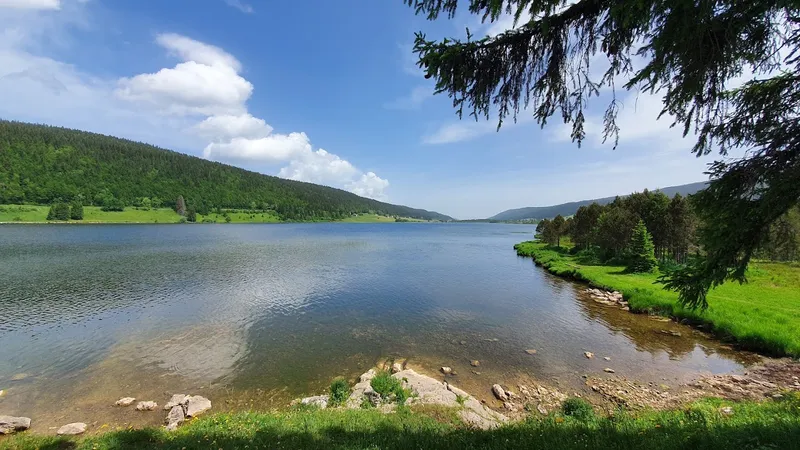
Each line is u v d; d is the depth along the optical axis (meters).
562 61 5.10
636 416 9.55
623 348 17.72
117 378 14.48
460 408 10.40
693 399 12.39
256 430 8.15
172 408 11.90
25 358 16.41
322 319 22.86
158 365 15.75
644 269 38.22
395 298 28.73
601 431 6.78
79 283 33.09
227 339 19.08
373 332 20.34
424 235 136.12
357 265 47.84
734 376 14.22
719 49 3.95
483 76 5.19
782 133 4.55
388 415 9.46
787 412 7.63
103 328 20.77
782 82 4.89
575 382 14.04
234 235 105.31
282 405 12.35
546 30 4.29
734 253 4.92
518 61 5.18
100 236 84.94
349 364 15.95
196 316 23.31
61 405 12.41
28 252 53.84
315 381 14.29
